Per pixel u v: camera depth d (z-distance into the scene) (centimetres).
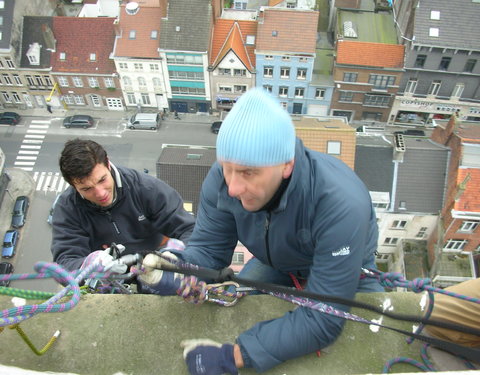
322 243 262
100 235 478
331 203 255
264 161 212
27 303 315
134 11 3391
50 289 2577
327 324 261
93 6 3959
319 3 3966
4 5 3359
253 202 243
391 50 3122
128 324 303
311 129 2194
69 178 405
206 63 3350
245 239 315
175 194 496
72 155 397
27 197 3062
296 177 254
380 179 2252
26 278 216
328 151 2192
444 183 2230
